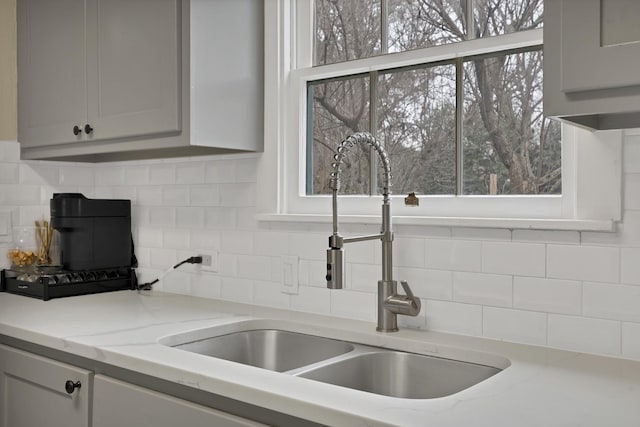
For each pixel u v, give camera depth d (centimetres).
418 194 192
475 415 108
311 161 218
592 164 152
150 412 147
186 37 196
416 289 183
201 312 209
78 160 280
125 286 263
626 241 148
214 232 238
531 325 162
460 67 184
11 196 262
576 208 156
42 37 249
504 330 167
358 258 196
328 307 203
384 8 201
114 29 219
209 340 185
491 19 179
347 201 204
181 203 250
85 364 169
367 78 204
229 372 135
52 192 275
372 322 192
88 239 250
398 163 197
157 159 259
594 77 113
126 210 264
